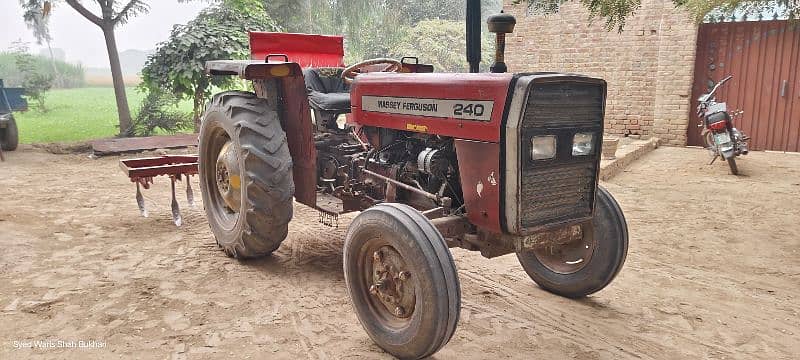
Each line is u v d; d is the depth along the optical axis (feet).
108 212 19.12
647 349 10.14
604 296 12.48
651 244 16.15
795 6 26.48
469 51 11.30
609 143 26.16
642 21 33.09
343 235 16.71
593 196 10.11
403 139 12.10
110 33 39.11
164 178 25.07
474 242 10.24
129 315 11.21
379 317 9.98
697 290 12.87
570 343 10.31
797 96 31.17
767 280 13.52
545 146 9.22
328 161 14.78
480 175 9.51
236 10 36.63
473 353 9.89
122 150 30.99
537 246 9.78
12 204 19.84
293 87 13.56
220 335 10.44
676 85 32.89
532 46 36.45
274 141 13.20
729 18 31.89
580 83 9.37
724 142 25.63
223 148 14.61
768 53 31.53
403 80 11.02
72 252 14.93
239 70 13.29
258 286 12.75
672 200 21.24
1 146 31.48
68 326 10.72
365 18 69.36
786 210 19.65
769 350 10.16
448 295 8.60
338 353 9.84
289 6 55.16
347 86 15.64
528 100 8.75
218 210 15.34
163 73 33.78
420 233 8.80
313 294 12.34
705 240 16.51
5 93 38.93
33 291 12.31
